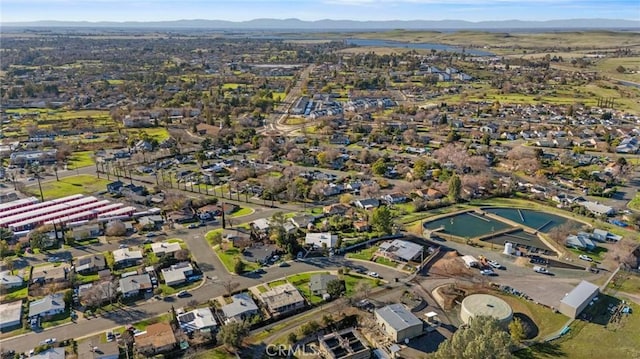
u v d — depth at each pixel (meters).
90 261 127.56
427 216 160.00
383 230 144.00
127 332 98.88
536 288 116.19
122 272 124.38
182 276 120.00
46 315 105.56
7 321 102.31
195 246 139.25
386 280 120.56
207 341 97.25
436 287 117.31
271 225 150.12
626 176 196.38
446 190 180.38
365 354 92.44
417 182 189.25
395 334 96.44
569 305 104.06
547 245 139.75
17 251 134.88
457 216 160.75
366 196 176.75
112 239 144.00
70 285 117.44
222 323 102.94
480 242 141.12
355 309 108.19
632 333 98.31
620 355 91.50
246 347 95.56
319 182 193.62
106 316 105.88
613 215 159.88
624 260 126.12
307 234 143.62
